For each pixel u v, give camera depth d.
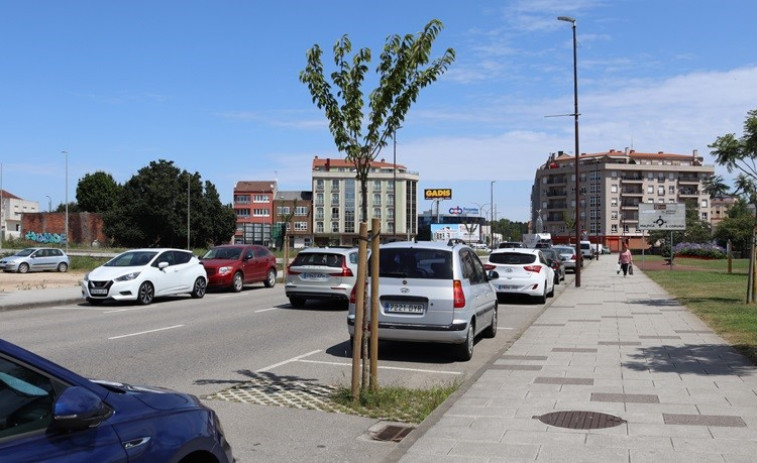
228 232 96.88
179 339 12.33
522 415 6.64
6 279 32.03
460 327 10.07
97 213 92.56
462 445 5.67
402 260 10.41
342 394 7.53
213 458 3.53
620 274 39.00
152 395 3.50
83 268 42.72
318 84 7.43
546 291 21.30
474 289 10.95
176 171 91.75
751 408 6.80
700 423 6.24
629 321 15.01
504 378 8.55
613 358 10.02
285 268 31.09
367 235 7.46
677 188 126.81
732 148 15.59
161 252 20.50
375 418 6.85
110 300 20.58
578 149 28.62
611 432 5.99
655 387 7.86
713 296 21.23
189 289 21.09
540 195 134.00
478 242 94.00
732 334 12.34
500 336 13.40
